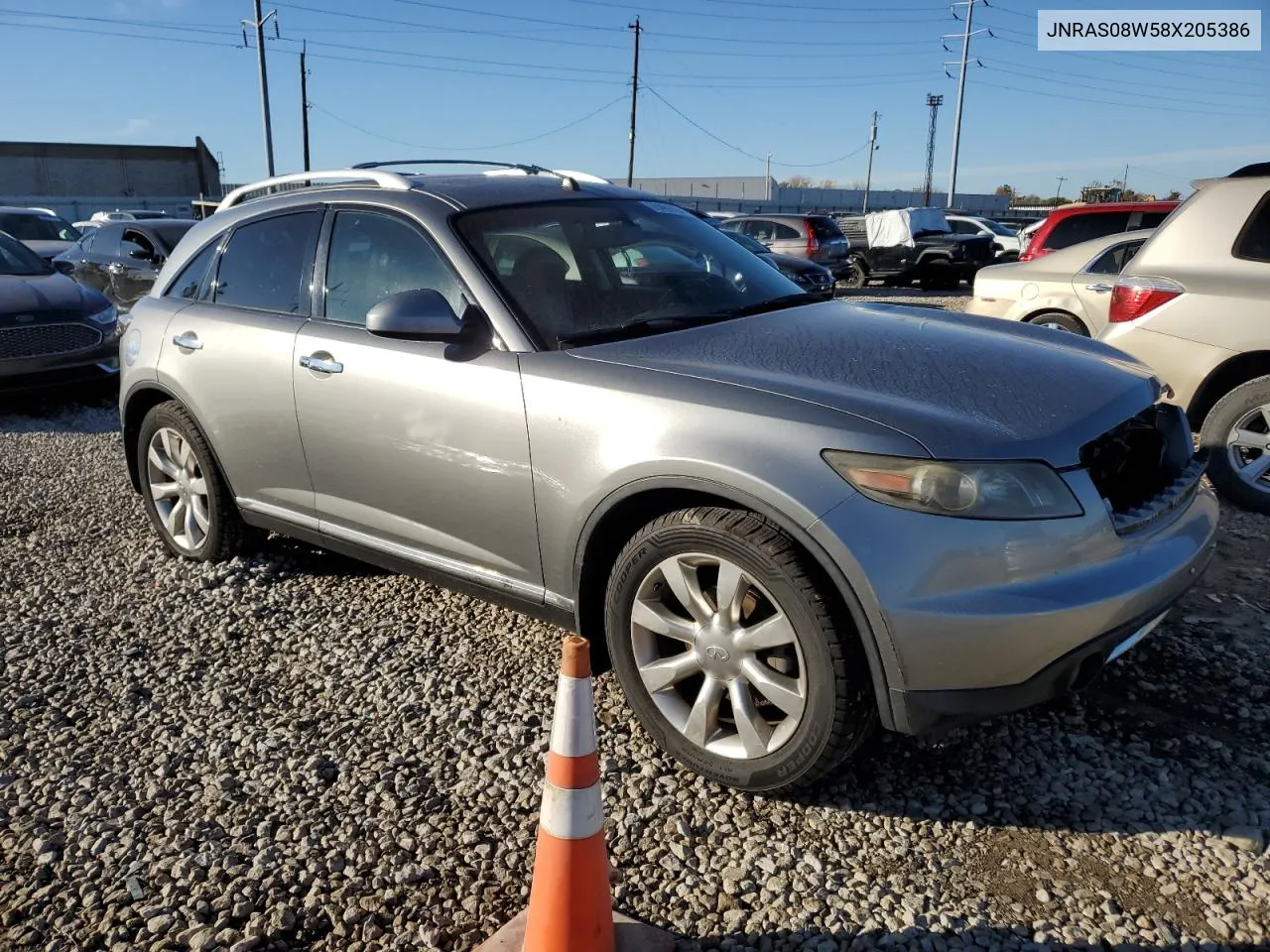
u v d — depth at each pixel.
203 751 3.09
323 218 3.90
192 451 4.41
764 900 2.40
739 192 63.88
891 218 22.02
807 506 2.46
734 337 3.15
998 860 2.52
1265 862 2.48
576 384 2.93
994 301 7.62
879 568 2.39
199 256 4.50
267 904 2.42
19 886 2.51
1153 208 11.77
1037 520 2.44
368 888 2.47
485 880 2.49
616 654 2.94
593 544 2.95
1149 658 3.51
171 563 4.63
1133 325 5.43
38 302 8.02
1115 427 2.76
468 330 3.23
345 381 3.54
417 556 3.53
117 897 2.46
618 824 2.69
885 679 2.46
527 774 2.93
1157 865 2.48
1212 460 5.12
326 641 3.81
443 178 3.85
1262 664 3.46
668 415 2.73
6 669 3.64
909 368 2.87
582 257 3.52
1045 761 2.92
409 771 2.96
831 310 3.62
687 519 2.68
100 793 2.88
